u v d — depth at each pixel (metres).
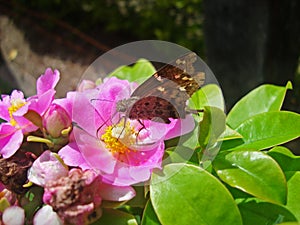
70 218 0.10
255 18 0.33
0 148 0.12
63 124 0.12
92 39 0.67
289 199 0.12
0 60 0.68
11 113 0.13
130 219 0.11
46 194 0.10
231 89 0.37
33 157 0.12
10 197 0.12
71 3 0.72
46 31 0.70
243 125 0.13
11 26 0.73
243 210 0.12
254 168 0.12
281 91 0.15
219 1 0.35
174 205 0.11
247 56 0.35
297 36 0.34
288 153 0.13
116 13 0.69
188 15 0.65
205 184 0.11
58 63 0.65
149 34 0.65
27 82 0.63
